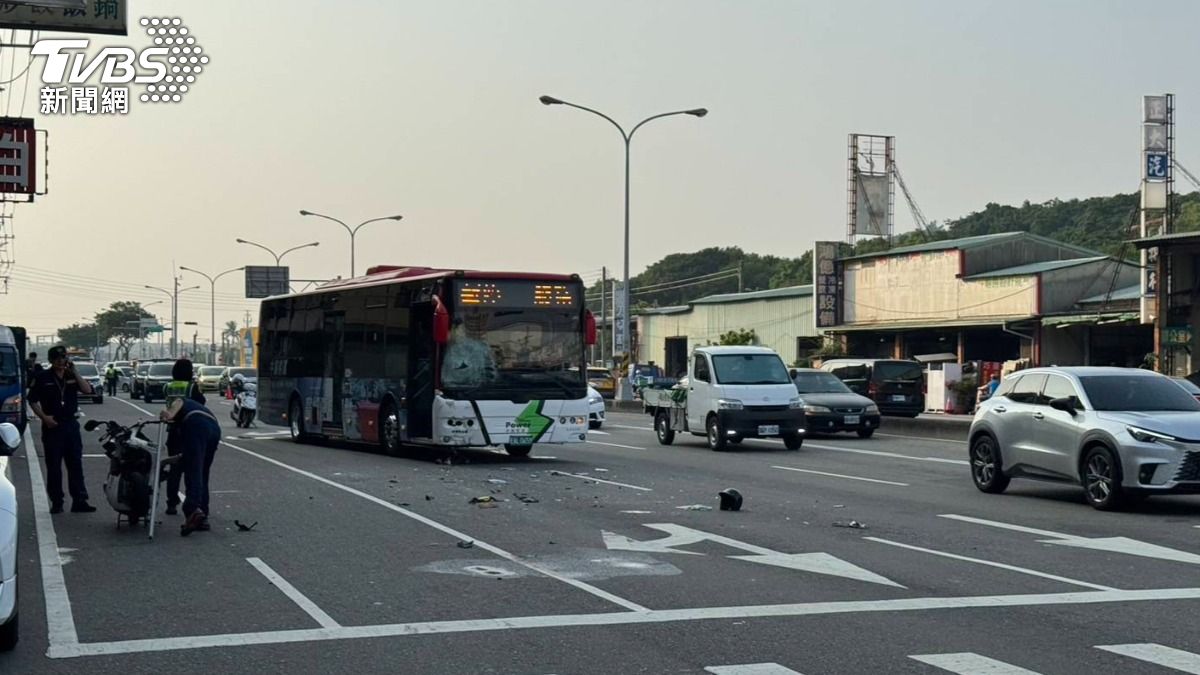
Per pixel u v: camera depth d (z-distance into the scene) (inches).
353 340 1037.8
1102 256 2320.4
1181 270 1656.0
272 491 701.3
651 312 3344.0
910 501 663.1
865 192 2723.9
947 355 2299.5
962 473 842.8
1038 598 382.6
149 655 311.0
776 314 2878.9
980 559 459.8
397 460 941.8
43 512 603.5
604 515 593.6
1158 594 389.4
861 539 514.0
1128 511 617.0
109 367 3233.3
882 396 1598.2
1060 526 558.3
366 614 359.6
